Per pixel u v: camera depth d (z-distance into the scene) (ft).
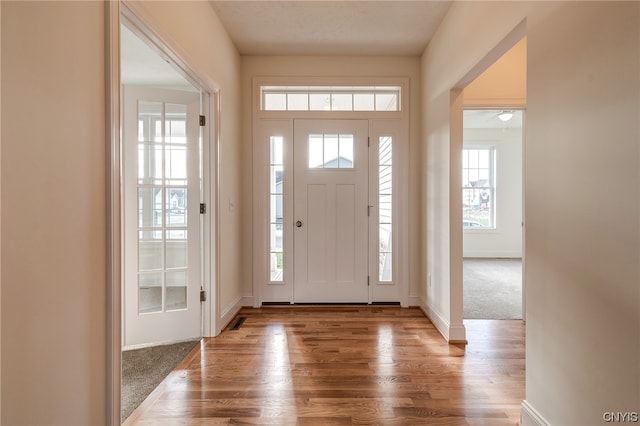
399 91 11.53
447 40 8.73
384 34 9.90
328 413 5.60
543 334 4.76
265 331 9.24
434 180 9.80
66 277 3.76
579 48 4.01
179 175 8.75
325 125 11.50
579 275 4.04
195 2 7.40
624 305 3.42
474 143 22.16
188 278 8.75
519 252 21.93
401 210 11.48
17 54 3.15
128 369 7.11
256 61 11.38
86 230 4.07
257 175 11.43
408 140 11.36
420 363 7.36
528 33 5.07
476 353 7.86
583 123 3.95
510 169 22.08
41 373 3.45
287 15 8.89
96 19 4.23
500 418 5.48
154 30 5.57
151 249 8.66
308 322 9.95
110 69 4.42
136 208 8.31
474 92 9.73
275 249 11.82
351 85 11.36
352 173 11.55
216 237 8.86
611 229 3.57
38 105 3.38
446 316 8.78
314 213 11.61
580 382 4.04
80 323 3.98
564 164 4.30
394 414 5.57
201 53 7.75
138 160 8.38
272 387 6.39
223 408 5.75
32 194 3.32
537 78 4.86
